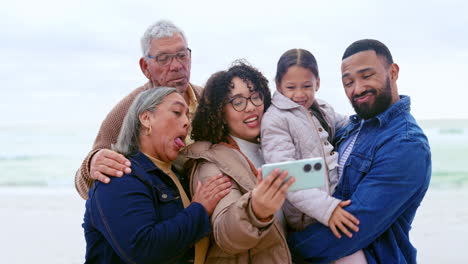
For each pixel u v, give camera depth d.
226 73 2.28
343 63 2.20
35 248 7.77
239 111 2.20
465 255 7.05
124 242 1.81
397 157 1.99
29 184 17.36
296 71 2.33
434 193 13.48
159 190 2.02
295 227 2.27
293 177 1.70
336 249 2.04
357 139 2.25
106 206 1.88
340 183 2.21
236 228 1.75
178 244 1.83
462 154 19.48
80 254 7.39
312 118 2.38
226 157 2.14
